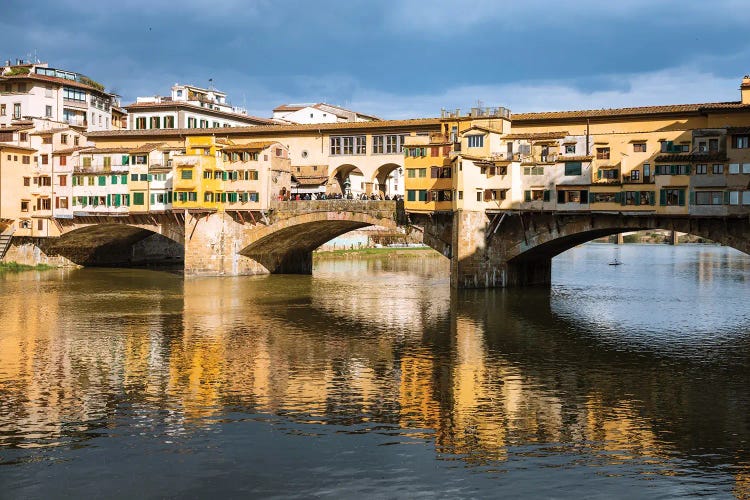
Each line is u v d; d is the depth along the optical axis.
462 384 43.88
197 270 96.38
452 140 84.50
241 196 95.25
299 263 109.19
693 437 35.22
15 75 120.44
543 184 79.00
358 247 157.00
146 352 51.34
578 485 29.88
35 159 106.75
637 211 74.56
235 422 36.78
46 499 28.48
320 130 98.75
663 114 80.12
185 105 120.25
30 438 34.44
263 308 70.62
